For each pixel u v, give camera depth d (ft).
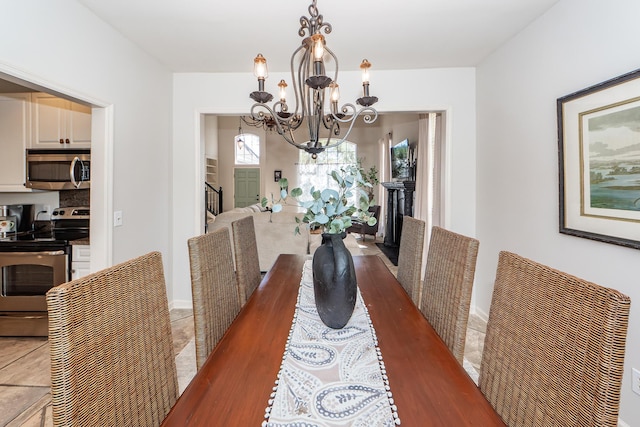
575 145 6.36
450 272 4.80
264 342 3.76
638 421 5.23
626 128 5.28
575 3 6.43
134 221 9.02
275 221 13.80
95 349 2.50
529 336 2.87
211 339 4.52
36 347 8.41
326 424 2.45
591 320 2.31
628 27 5.29
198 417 2.50
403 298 5.23
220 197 28.81
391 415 2.54
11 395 6.56
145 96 9.48
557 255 7.01
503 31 8.21
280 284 5.98
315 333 4.00
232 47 9.13
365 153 29.76
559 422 2.42
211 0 6.89
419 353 3.51
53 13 6.33
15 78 5.74
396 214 21.42
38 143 9.63
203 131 11.47
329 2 6.95
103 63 7.73
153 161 9.93
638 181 5.09
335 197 4.25
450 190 10.80
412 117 19.90
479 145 10.44
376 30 8.16
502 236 9.16
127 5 7.07
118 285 2.85
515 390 2.93
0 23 5.34
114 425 2.60
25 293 8.76
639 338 5.17
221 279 5.07
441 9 7.23
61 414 2.19
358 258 7.95
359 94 10.83
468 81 10.66
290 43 8.89
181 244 11.25
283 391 2.84
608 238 5.63
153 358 3.18
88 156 9.54
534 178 7.75
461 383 2.97
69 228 10.50
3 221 9.71
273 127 19.33
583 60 6.23
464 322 4.36
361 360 3.36
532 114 7.80
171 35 8.45
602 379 2.15
